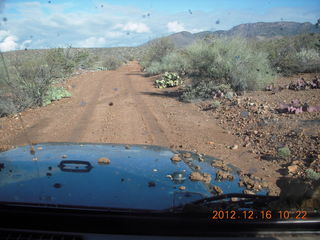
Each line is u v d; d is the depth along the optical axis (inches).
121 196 61.2
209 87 572.7
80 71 1205.7
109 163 80.5
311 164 243.1
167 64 1027.3
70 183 66.1
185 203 60.0
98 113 474.0
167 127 385.7
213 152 289.9
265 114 402.9
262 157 272.1
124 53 2866.6
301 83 544.4
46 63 653.3
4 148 107.1
